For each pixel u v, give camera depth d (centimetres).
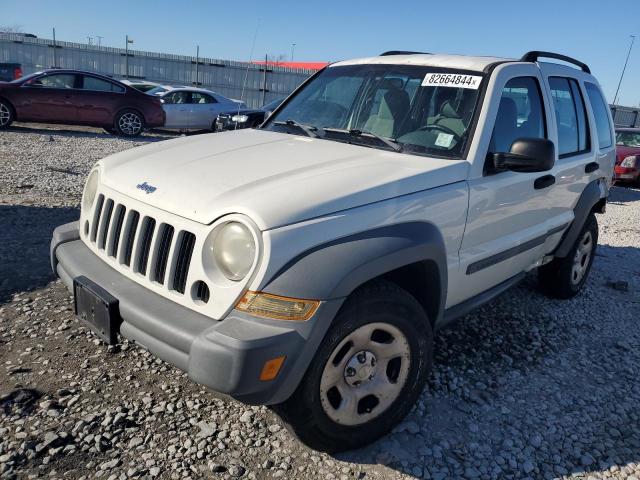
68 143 1201
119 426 267
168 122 1569
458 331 407
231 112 1455
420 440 280
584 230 470
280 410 247
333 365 245
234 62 2788
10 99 1308
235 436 268
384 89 357
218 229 230
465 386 333
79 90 1371
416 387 279
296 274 220
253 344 209
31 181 776
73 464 241
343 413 253
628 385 353
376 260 239
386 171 274
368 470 255
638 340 425
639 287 554
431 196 277
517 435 291
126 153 325
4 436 253
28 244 503
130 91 1432
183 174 268
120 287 254
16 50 2831
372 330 252
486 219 320
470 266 316
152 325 231
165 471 242
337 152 304
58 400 282
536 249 400
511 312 454
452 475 257
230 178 258
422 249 262
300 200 233
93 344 338
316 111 380
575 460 275
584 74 473
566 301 493
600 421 310
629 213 991
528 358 376
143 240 257
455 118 322
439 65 354
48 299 394
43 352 325
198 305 232
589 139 460
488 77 332
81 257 287
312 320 221
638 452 285
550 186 384
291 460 256
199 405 289
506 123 340
